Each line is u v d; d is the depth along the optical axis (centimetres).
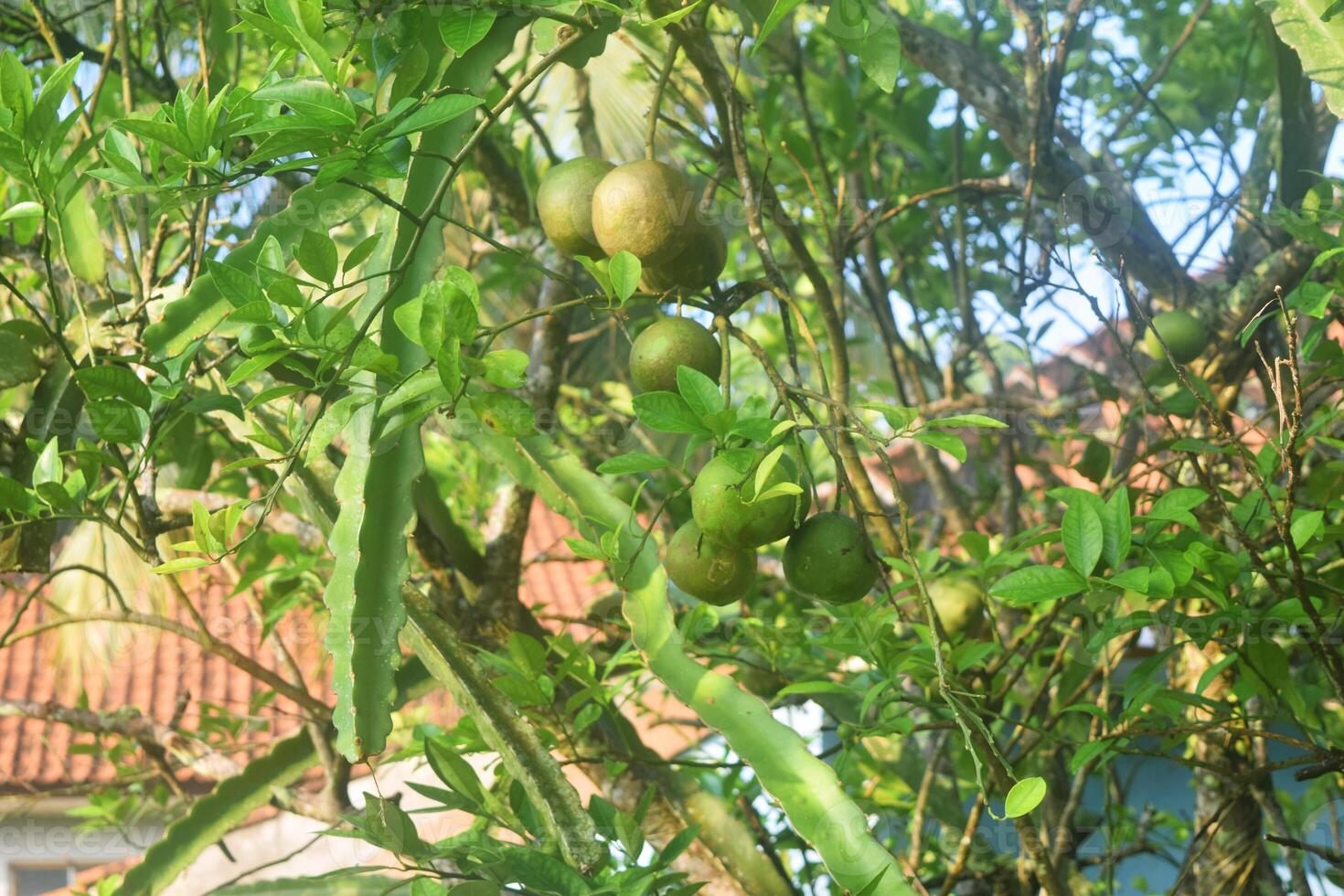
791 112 349
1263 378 239
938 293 360
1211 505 236
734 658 236
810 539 184
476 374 178
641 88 302
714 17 292
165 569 184
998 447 297
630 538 199
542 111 292
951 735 250
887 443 180
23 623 566
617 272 182
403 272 181
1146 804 292
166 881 249
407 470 188
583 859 189
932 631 180
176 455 257
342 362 181
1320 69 208
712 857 226
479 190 328
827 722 272
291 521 247
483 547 255
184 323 205
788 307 192
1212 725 204
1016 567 234
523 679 218
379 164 177
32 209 196
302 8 177
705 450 345
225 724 300
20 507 196
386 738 184
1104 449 236
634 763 231
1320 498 231
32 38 259
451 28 183
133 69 263
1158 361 235
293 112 181
